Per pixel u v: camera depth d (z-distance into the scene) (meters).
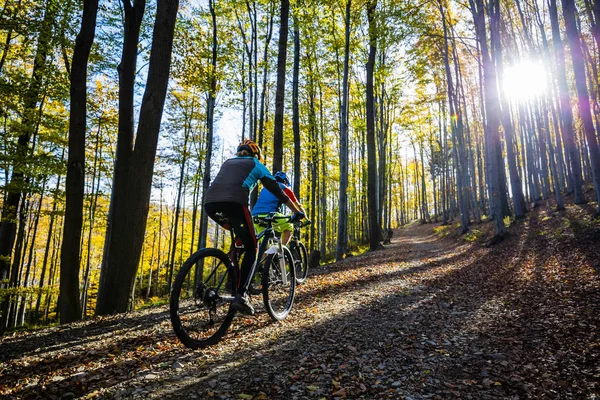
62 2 9.53
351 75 22.83
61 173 11.00
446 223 35.50
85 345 3.90
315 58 20.98
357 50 19.11
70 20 9.76
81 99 7.50
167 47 6.73
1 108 10.79
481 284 7.05
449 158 36.59
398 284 7.04
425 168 49.16
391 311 4.75
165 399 2.30
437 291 6.30
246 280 3.46
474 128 29.95
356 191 32.28
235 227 3.33
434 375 2.74
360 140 28.38
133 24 7.73
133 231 6.51
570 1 11.24
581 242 9.59
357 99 24.47
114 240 6.54
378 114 28.47
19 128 10.67
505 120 18.30
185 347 3.35
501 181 21.55
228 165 3.43
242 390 2.43
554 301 5.12
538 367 2.89
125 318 5.48
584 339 3.41
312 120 22.19
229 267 3.50
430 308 4.97
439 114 31.09
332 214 36.75
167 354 3.17
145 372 2.76
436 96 24.20
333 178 27.59
